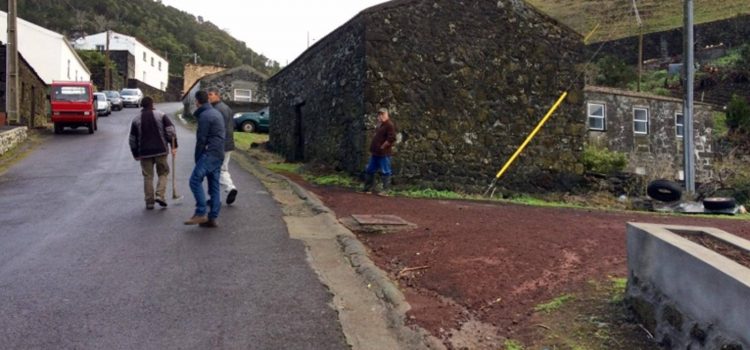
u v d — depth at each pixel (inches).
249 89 1551.4
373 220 333.1
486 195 540.1
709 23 1694.1
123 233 303.4
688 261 156.9
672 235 177.8
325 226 329.7
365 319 195.5
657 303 172.2
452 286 224.2
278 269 246.1
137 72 2573.8
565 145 582.6
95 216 346.9
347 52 557.6
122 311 197.0
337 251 277.7
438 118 537.6
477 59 553.6
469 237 297.6
